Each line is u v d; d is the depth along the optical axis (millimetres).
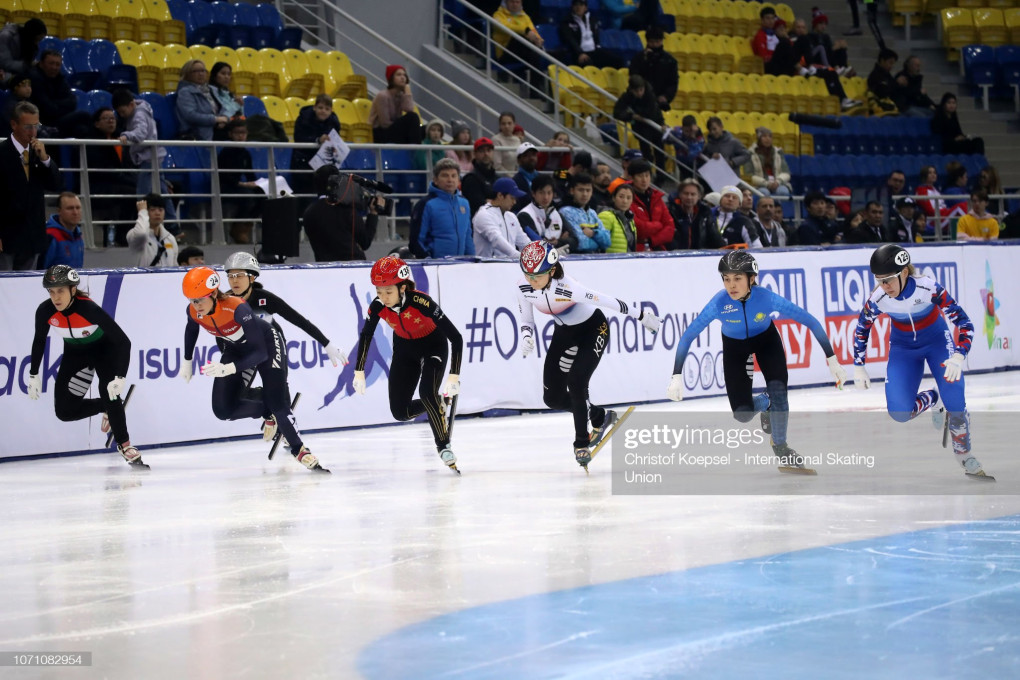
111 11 41156
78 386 23781
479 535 15789
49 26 39406
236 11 44812
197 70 34688
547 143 41344
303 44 49094
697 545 14906
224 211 35000
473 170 34469
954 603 12039
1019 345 42594
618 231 34688
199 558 14883
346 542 15586
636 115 46719
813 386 37094
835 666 10078
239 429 28188
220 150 34344
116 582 13703
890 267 19047
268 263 31578
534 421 30094
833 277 38000
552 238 32438
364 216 31062
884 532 15531
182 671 10312
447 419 21672
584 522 16562
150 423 26719
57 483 21859
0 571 14430
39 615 12305
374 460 23781
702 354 35031
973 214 46781
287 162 38750
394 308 20875
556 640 10961
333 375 29141
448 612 11984
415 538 15711
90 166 32188
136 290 26578
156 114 36344
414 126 38781
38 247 26922
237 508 18531
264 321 22641
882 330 39469
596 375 32250
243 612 12203
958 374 19172
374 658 10539
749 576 13258
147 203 29656
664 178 47562
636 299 33375
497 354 31359
